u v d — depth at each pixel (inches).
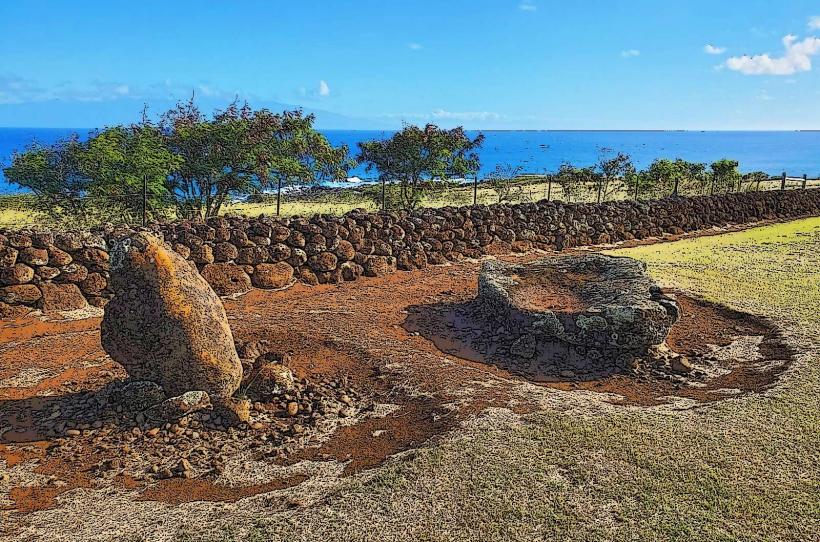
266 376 251.9
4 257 342.0
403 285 450.9
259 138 565.0
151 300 226.5
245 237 419.8
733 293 422.0
